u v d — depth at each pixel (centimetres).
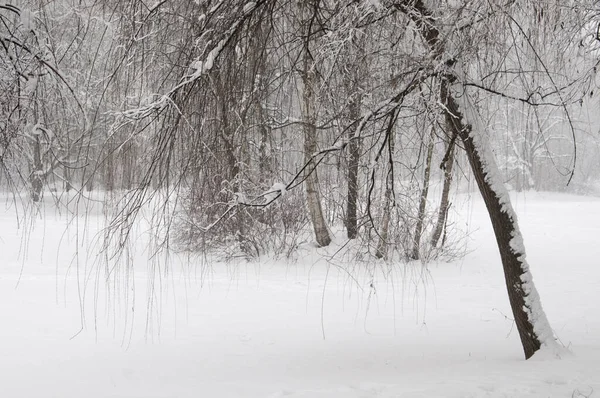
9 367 827
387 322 1187
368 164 788
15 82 558
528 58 722
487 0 625
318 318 1214
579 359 750
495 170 773
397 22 729
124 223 678
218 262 1670
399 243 854
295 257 1825
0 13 586
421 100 699
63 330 1061
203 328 1113
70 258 1992
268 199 704
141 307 1284
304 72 808
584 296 1500
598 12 724
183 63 697
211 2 695
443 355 891
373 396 604
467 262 1994
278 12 780
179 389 700
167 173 659
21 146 605
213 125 696
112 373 795
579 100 752
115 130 638
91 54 705
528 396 578
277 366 838
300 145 1155
